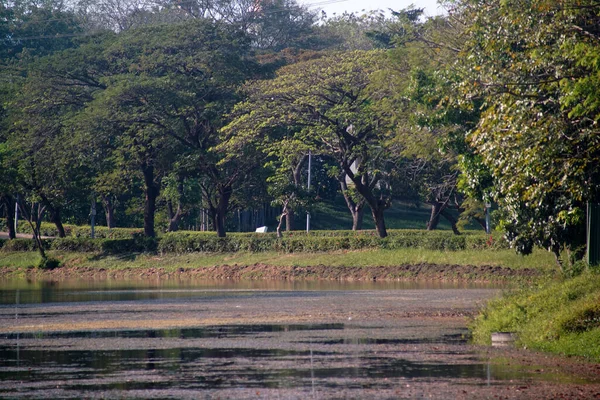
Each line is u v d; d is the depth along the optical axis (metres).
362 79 94.75
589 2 33.78
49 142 110.25
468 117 49.62
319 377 24.41
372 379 23.98
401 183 105.44
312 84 97.25
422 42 76.56
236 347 31.69
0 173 109.00
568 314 31.44
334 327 39.19
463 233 108.69
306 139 101.88
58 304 58.12
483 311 38.16
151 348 31.84
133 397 21.66
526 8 35.47
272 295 63.62
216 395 21.75
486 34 39.59
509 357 28.44
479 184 49.84
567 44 32.84
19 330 40.25
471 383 23.27
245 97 107.94
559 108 35.06
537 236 46.84
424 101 54.38
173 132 107.38
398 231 111.56
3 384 24.02
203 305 54.41
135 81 103.69
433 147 74.88
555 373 25.00
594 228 40.81
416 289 68.56
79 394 22.25
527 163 33.56
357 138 99.12
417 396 21.33
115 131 107.19
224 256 106.56
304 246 102.06
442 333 36.28
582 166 33.56
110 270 108.88
